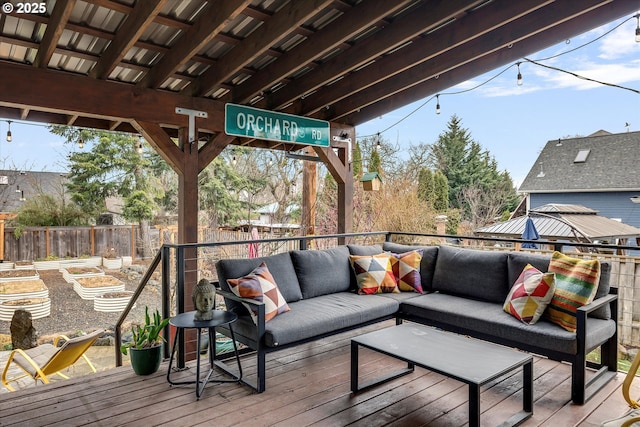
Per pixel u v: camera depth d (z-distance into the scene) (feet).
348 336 12.59
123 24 10.84
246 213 45.73
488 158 63.10
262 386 8.80
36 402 8.34
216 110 14.71
